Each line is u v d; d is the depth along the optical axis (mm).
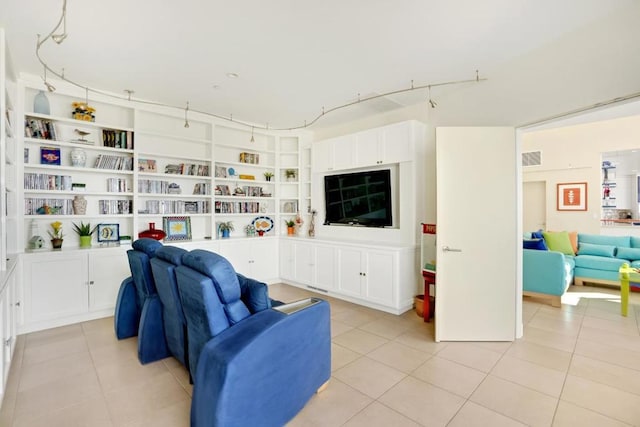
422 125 3881
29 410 1902
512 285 2918
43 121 3332
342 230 4723
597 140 6332
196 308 1760
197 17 2240
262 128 5180
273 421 1683
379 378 2277
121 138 3807
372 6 2125
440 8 2150
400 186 3926
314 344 1993
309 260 4641
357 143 4359
